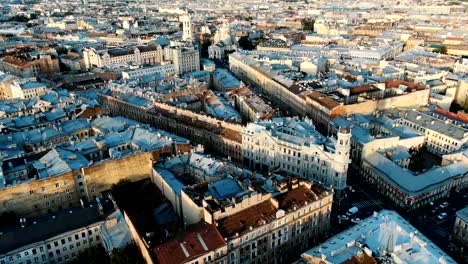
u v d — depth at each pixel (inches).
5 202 7529.5
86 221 7150.6
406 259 5807.1
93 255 6722.4
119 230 6998.0
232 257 6382.9
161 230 7062.0
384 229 6461.6
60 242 6820.9
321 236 7647.6
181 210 7593.5
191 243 6053.2
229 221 6496.1
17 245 6525.6
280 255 7062.0
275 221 6692.9
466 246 7185.0
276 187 7401.6
